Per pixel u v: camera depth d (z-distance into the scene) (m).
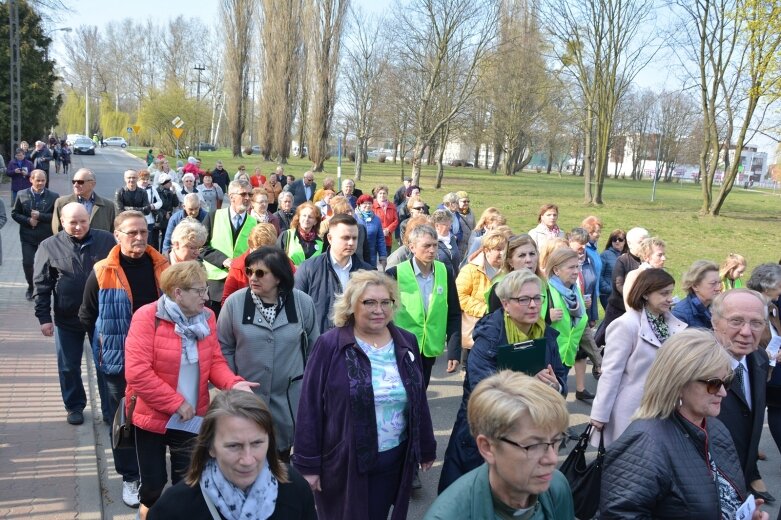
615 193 46.16
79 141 56.22
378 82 38.69
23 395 6.28
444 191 37.53
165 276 3.75
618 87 35.72
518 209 29.14
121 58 98.19
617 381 4.23
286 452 4.33
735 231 24.38
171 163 48.41
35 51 36.47
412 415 3.53
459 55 34.19
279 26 52.97
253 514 2.44
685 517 2.55
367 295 3.49
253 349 4.17
